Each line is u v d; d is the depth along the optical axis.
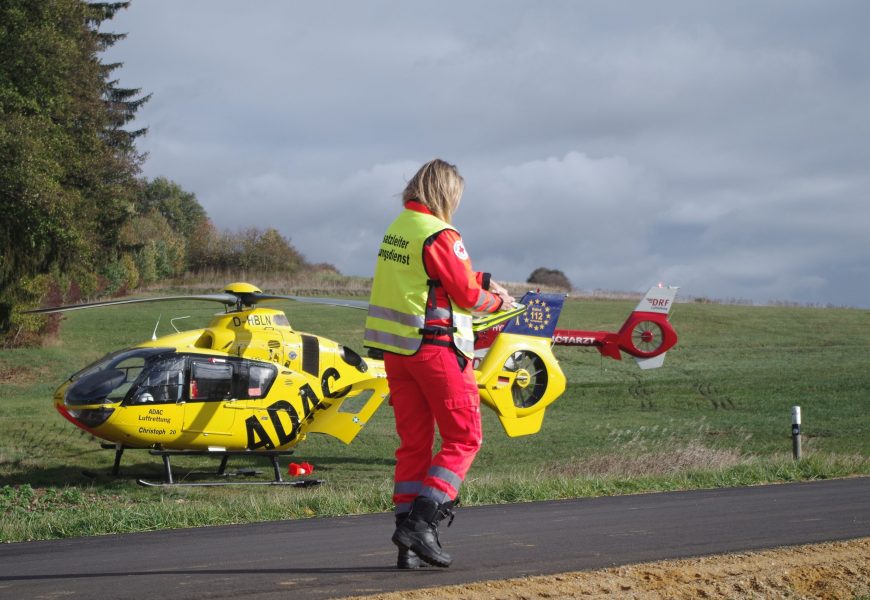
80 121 39.09
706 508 8.38
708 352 41.12
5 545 7.28
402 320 4.21
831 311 56.78
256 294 15.09
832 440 22.03
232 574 4.56
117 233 44.03
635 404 28.81
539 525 7.13
